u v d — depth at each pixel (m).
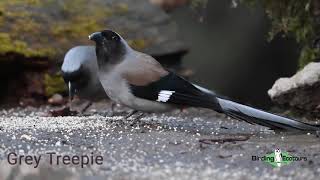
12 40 14.95
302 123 10.41
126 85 10.74
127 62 10.82
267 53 18.14
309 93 12.62
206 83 18.11
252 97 18.19
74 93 12.83
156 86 10.65
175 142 9.82
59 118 12.49
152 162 8.49
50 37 15.38
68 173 8.02
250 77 18.25
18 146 9.52
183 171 7.98
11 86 15.17
